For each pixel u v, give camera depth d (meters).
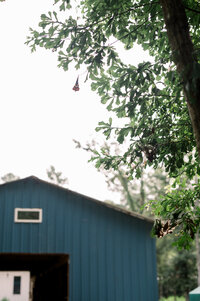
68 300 11.82
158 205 5.59
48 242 12.29
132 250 12.89
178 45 4.01
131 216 13.33
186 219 5.25
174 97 5.62
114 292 12.23
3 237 11.98
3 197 12.44
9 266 20.78
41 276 23.31
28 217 12.41
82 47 5.55
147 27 5.64
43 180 12.84
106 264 12.52
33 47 5.62
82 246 12.54
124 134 5.52
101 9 5.47
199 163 5.42
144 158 5.67
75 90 5.05
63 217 12.73
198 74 3.58
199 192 5.52
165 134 5.59
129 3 5.41
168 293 38.00
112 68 5.54
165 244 34.38
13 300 13.14
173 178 6.02
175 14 4.10
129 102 5.38
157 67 5.35
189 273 31.64
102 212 13.14
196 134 3.85
